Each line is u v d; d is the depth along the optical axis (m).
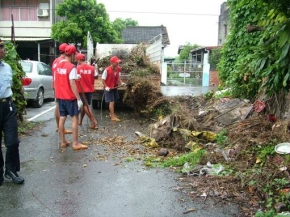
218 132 6.32
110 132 7.80
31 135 7.50
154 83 10.15
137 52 12.62
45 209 3.86
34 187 4.49
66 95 6.14
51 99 14.14
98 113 10.55
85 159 5.70
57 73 6.18
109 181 4.68
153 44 13.03
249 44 8.70
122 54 12.68
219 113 7.00
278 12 3.05
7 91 4.48
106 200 4.08
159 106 9.30
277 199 3.81
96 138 7.19
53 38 23.55
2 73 4.43
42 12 25.38
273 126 5.48
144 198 4.12
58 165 5.39
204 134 6.16
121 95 10.88
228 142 5.67
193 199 4.07
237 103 7.23
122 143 6.71
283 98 5.82
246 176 4.41
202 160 5.24
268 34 3.29
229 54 9.90
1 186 4.51
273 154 4.75
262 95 6.66
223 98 8.03
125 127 8.38
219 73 10.88
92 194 4.26
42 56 24.84
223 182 4.44
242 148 5.21
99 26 23.92
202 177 4.69
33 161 5.60
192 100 9.59
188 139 6.18
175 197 4.13
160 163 5.43
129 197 4.16
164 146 6.37
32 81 11.34
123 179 4.75
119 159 5.68
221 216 3.65
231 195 4.10
